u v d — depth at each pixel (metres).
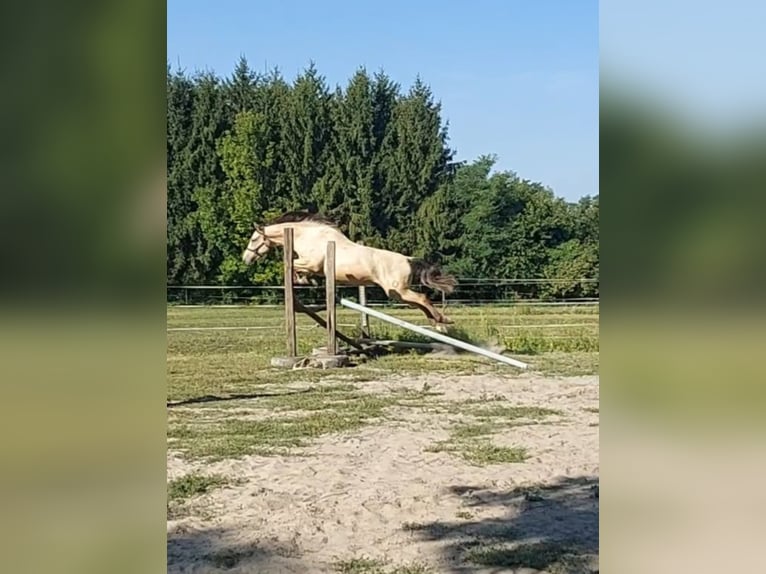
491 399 9.02
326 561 4.03
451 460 6.19
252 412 8.13
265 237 13.91
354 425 7.52
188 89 26.30
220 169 26.05
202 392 9.35
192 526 4.57
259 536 4.38
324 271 13.82
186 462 6.10
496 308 21.66
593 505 4.98
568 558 4.04
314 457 6.29
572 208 26.50
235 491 5.31
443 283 13.98
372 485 5.45
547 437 7.04
